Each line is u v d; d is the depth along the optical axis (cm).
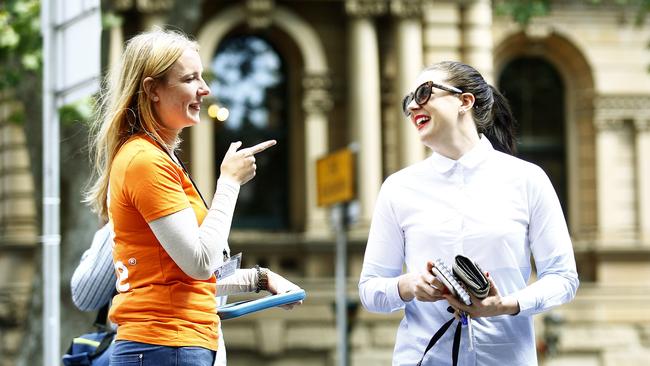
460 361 765
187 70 726
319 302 3553
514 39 3791
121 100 727
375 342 3512
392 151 3612
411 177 791
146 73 722
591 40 3800
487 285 728
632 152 3822
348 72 3622
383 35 3616
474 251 770
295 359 3522
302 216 3650
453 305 735
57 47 1269
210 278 720
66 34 1254
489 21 3656
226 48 3638
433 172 786
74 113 2059
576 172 3825
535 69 3834
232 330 3503
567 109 3838
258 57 3653
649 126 3812
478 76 803
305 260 3609
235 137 3641
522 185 779
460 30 3631
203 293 711
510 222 773
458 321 762
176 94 724
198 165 3534
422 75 799
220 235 700
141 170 697
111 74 745
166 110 726
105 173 733
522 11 3134
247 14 3588
